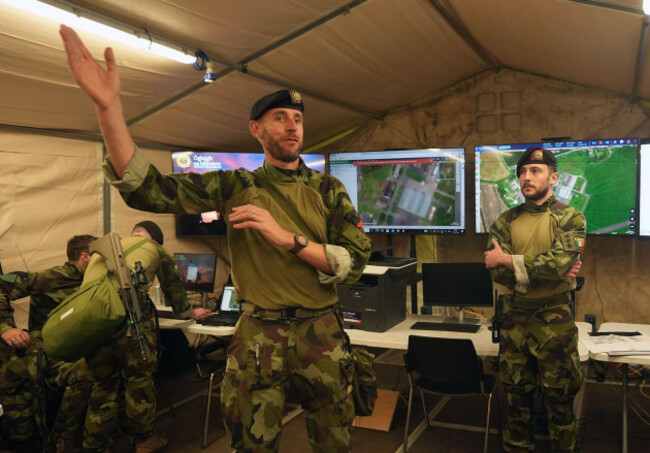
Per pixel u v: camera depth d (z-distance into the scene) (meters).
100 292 2.51
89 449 3.02
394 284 3.65
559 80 4.84
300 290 1.48
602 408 3.81
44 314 3.29
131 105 3.77
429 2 3.37
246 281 1.51
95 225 4.17
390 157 5.02
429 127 5.36
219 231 4.88
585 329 3.51
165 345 3.52
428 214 4.90
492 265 2.72
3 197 3.58
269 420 1.45
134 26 2.77
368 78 4.43
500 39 4.06
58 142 3.91
